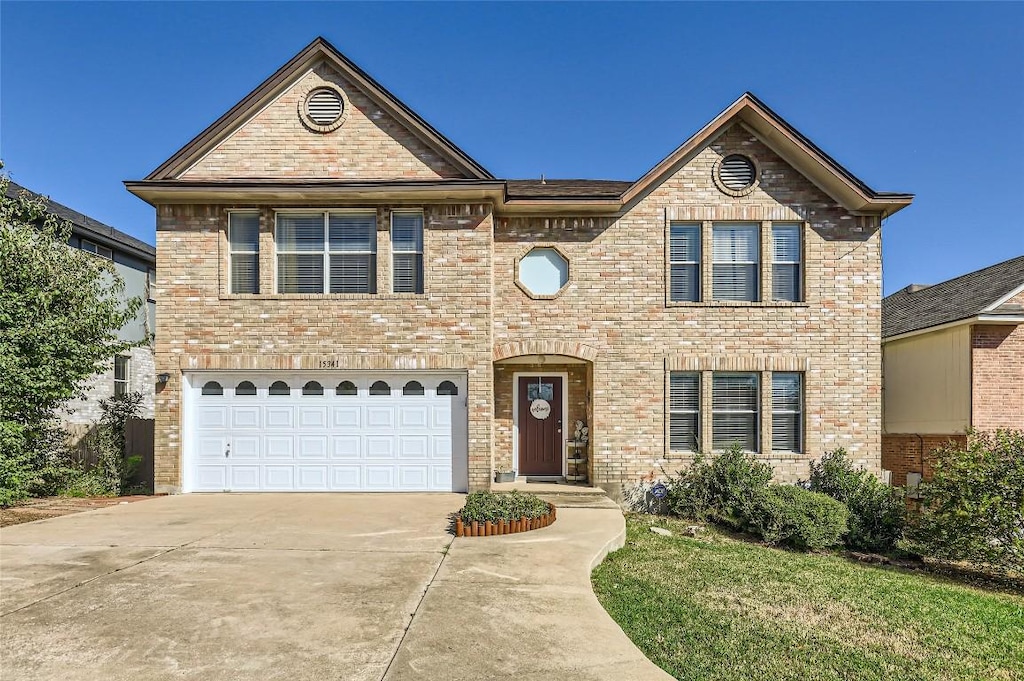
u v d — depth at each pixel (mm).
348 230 11875
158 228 11680
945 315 14516
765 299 12414
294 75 11969
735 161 12609
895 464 16203
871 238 12469
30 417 11812
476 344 11656
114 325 12688
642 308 12508
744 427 12445
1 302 10852
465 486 11648
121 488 13430
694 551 8938
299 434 11789
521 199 12055
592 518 9484
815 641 5637
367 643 4715
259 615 5270
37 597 5695
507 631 4973
